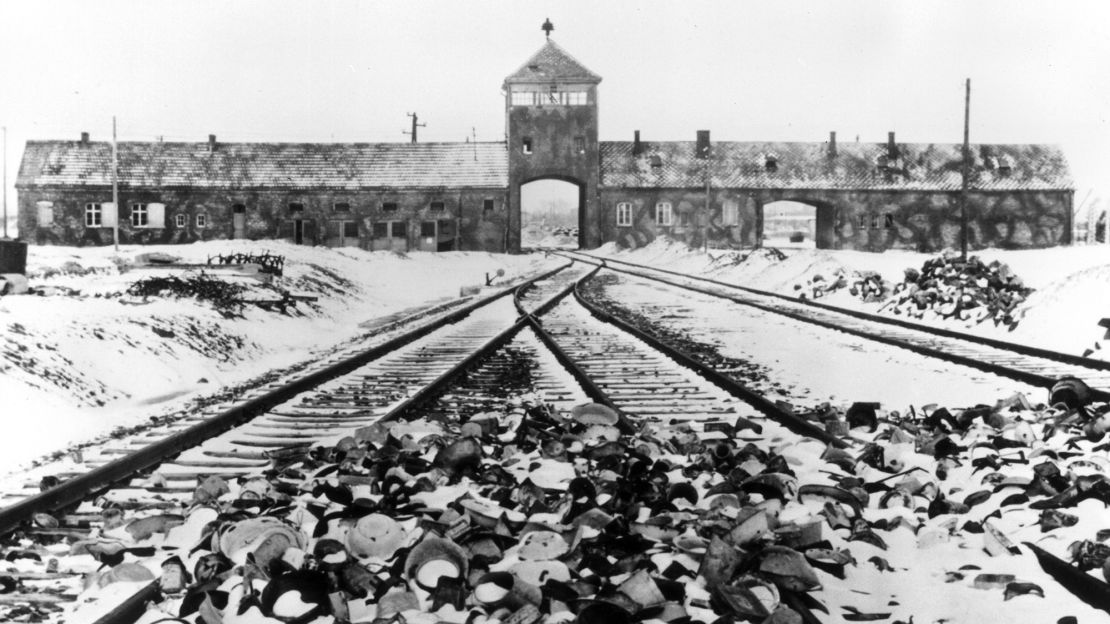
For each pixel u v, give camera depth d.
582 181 74.50
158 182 67.81
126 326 14.48
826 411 10.23
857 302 26.22
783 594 4.93
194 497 6.83
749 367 14.48
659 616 4.68
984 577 5.14
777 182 75.38
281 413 10.67
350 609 4.96
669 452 8.38
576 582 4.97
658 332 19.89
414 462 7.29
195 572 5.23
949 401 11.53
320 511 6.29
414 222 70.06
